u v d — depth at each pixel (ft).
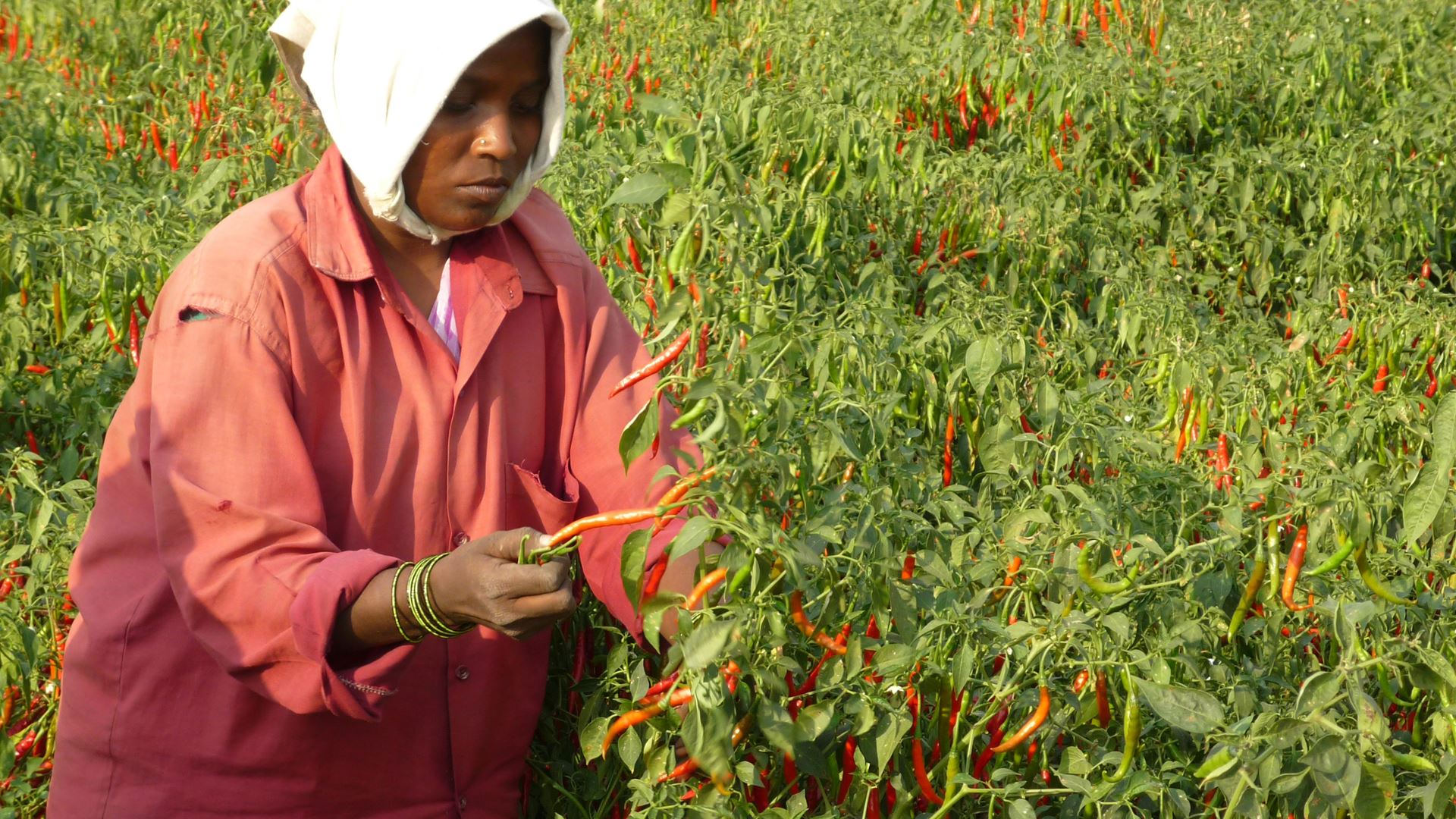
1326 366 12.53
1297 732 5.43
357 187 6.09
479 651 6.36
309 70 5.82
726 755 5.12
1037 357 10.68
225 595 5.55
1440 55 20.86
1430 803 6.13
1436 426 6.35
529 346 6.41
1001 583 7.19
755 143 14.25
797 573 5.13
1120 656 6.29
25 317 11.43
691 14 21.86
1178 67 18.03
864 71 17.20
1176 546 6.82
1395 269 15.16
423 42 5.51
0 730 7.68
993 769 6.65
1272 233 15.14
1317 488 7.41
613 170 12.41
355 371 5.94
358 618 5.45
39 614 8.61
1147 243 15.46
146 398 6.01
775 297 9.96
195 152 16.31
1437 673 5.68
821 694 6.21
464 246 6.27
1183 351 10.61
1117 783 6.12
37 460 9.54
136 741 6.04
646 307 10.12
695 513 6.16
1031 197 14.29
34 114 16.98
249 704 5.94
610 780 7.15
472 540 6.08
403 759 6.24
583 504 6.62
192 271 5.84
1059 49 17.47
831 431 6.58
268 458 5.66
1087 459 9.05
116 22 20.74
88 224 12.73
